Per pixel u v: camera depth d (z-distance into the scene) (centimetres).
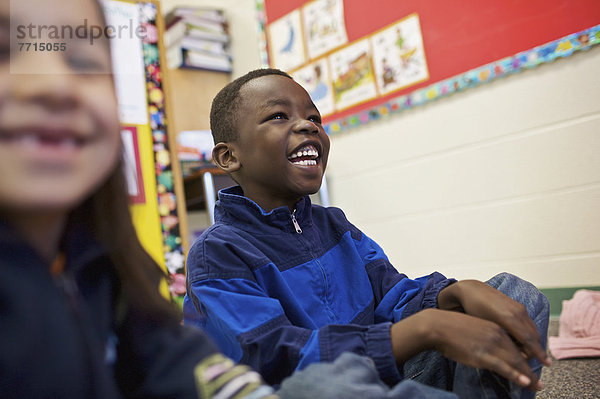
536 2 175
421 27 204
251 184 88
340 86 231
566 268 174
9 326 32
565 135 173
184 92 266
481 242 192
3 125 29
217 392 40
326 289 82
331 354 59
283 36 253
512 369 54
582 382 113
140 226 134
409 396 50
